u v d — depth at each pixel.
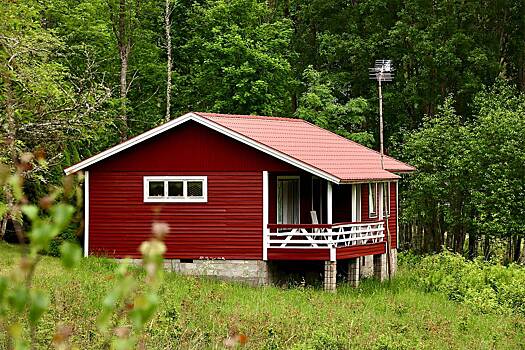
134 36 46.50
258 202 30.55
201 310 21.86
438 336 22.59
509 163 41.16
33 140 20.94
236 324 20.11
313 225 30.00
